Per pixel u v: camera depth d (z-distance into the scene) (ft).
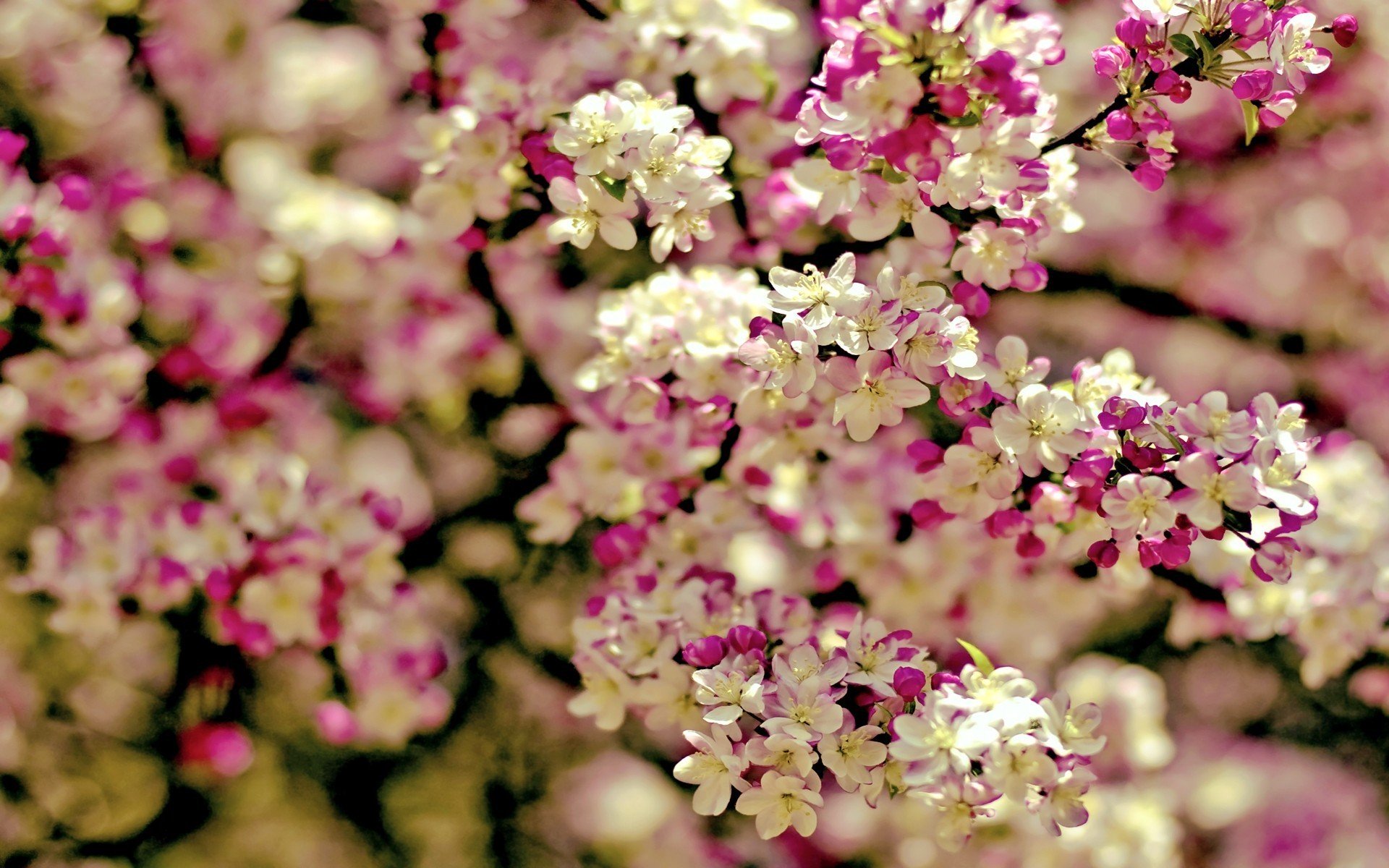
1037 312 7.31
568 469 6.38
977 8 5.51
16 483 6.54
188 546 6.25
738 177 6.40
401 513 6.34
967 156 5.58
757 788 5.58
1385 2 7.31
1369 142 7.62
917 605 6.52
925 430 6.40
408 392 6.75
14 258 6.10
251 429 6.63
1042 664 6.68
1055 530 5.83
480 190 6.10
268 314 6.68
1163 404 5.76
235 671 6.55
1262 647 6.89
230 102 6.90
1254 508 5.59
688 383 6.06
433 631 6.63
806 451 6.27
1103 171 7.59
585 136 5.78
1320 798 6.97
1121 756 6.66
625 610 6.02
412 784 6.77
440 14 6.42
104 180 6.68
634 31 6.27
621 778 6.85
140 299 6.50
